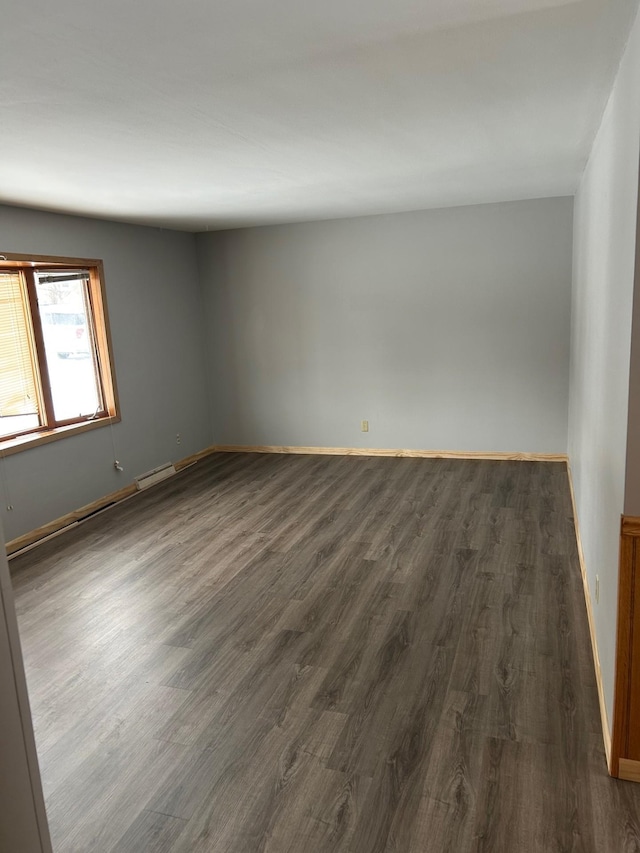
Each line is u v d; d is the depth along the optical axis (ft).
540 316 19.12
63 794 7.19
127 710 8.65
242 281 21.93
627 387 6.31
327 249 20.79
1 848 3.60
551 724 7.94
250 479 19.54
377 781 7.14
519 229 18.79
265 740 7.92
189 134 9.26
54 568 13.48
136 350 18.86
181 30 5.72
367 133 9.82
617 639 6.68
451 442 20.77
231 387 22.93
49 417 16.16
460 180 14.53
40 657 10.07
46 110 7.82
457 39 6.35
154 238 19.70
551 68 7.31
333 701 8.63
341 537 14.42
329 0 5.27
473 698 8.52
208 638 10.41
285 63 6.70
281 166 11.88
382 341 20.84
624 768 6.94
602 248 9.36
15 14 5.23
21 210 14.71
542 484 17.47
